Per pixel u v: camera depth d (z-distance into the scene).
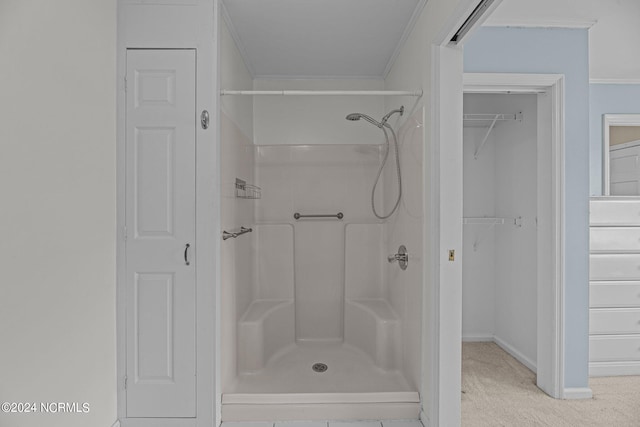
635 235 3.00
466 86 2.62
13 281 1.30
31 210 1.38
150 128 2.08
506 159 3.49
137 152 2.08
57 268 1.53
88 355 1.78
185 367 2.09
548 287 2.64
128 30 2.07
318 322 3.42
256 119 3.43
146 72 2.08
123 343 2.08
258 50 2.88
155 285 2.08
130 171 2.08
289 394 2.29
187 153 2.09
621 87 3.32
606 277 3.00
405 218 2.66
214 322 2.09
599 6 2.29
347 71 3.31
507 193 3.48
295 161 3.43
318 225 3.43
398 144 2.90
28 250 1.37
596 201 3.01
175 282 2.09
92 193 1.81
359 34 2.63
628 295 3.00
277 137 3.43
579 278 2.58
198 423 2.09
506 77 2.55
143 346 2.08
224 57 2.32
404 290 2.66
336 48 2.86
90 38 1.79
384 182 3.39
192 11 2.08
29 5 1.38
